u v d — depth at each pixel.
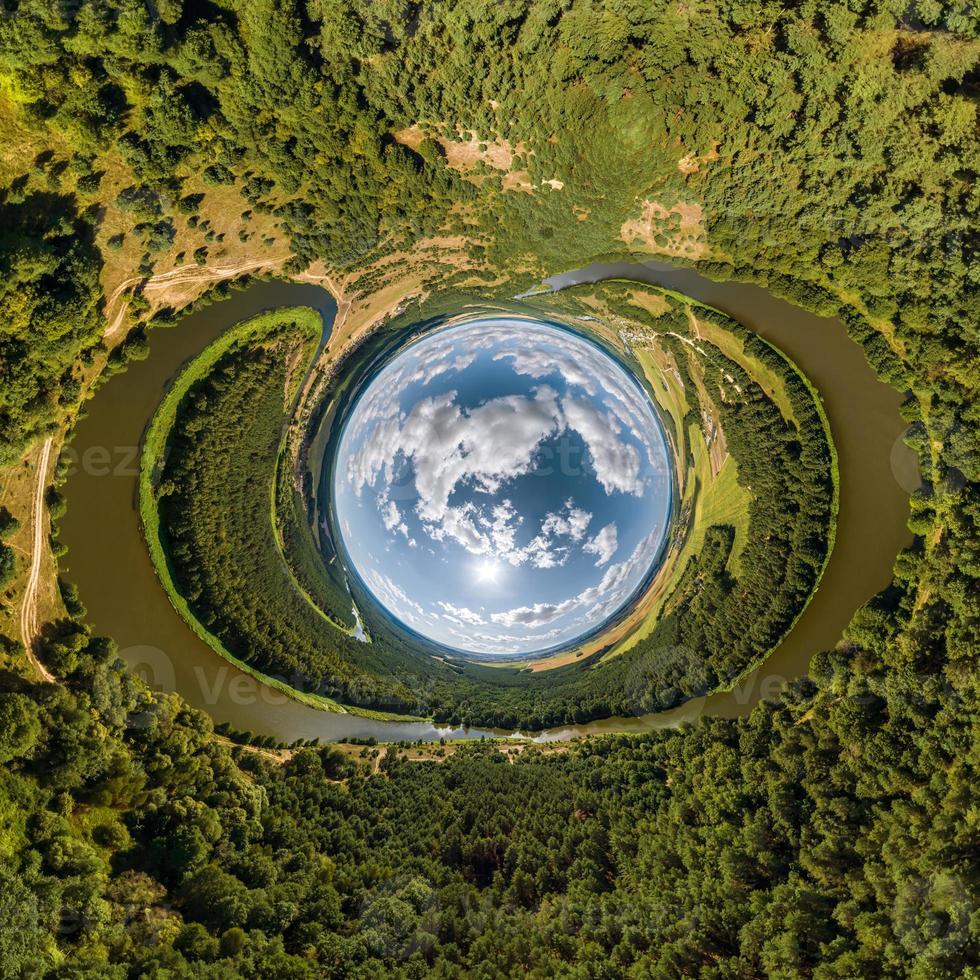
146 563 62.72
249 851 55.94
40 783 51.12
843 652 60.56
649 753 65.56
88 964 44.12
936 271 56.38
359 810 62.22
